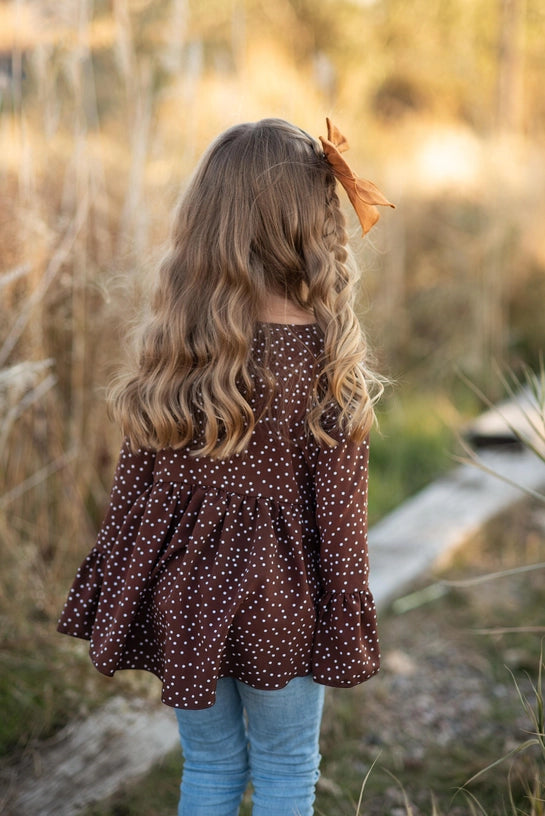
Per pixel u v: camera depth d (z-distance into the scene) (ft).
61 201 10.29
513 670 8.83
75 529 9.43
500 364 17.03
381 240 17.42
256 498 4.86
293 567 4.82
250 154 4.94
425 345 17.63
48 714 7.27
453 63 32.96
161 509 4.97
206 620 4.69
